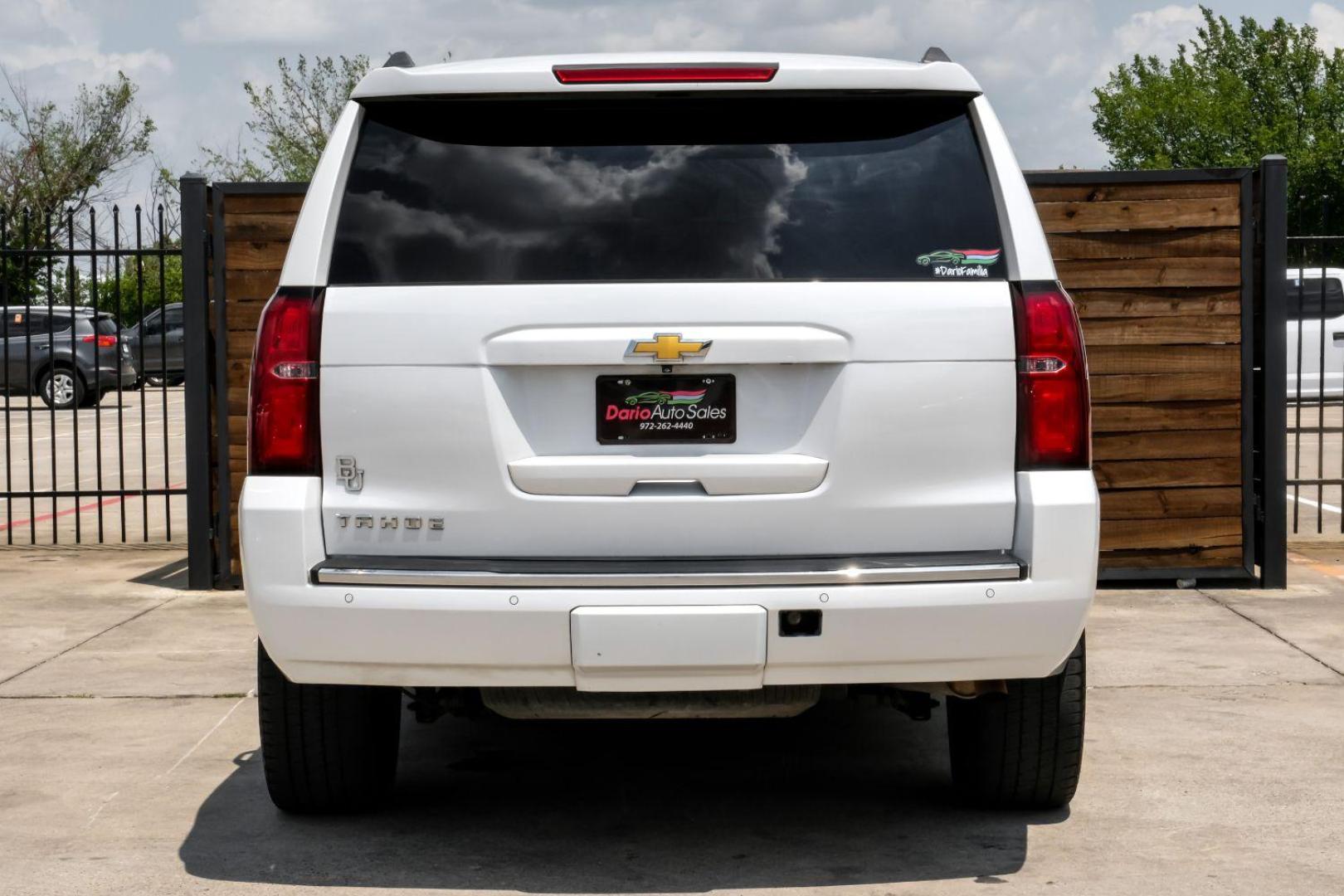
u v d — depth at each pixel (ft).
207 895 12.54
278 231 26.84
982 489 11.84
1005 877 12.81
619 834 14.14
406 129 12.39
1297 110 184.14
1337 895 12.34
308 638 11.75
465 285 11.87
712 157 12.19
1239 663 21.07
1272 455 26.40
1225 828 14.14
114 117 138.51
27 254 32.32
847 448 11.74
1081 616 11.77
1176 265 26.37
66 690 20.13
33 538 34.12
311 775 14.01
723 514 11.74
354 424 11.85
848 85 12.11
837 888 12.59
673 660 11.44
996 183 12.13
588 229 12.01
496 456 11.75
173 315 95.50
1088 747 16.98
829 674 11.67
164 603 26.37
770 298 11.76
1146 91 192.75
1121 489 26.63
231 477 27.48
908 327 11.78
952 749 14.55
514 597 11.46
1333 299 59.52
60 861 13.44
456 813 14.80
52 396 33.58
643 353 11.73
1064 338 11.84
